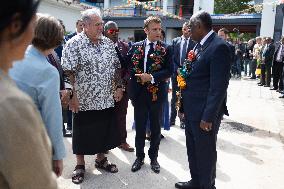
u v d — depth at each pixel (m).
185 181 3.61
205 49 2.85
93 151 3.59
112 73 3.56
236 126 6.11
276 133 5.72
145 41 3.76
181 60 4.88
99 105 3.49
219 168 4.08
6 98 0.85
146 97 3.71
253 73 13.99
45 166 0.92
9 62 0.97
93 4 25.55
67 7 17.66
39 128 0.92
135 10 25.30
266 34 20.61
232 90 10.55
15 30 0.92
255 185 3.64
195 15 2.85
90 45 3.39
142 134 3.88
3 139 0.84
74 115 3.50
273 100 8.92
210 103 2.75
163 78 3.66
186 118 3.07
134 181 3.62
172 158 4.34
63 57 3.32
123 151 4.54
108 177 3.70
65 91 3.31
